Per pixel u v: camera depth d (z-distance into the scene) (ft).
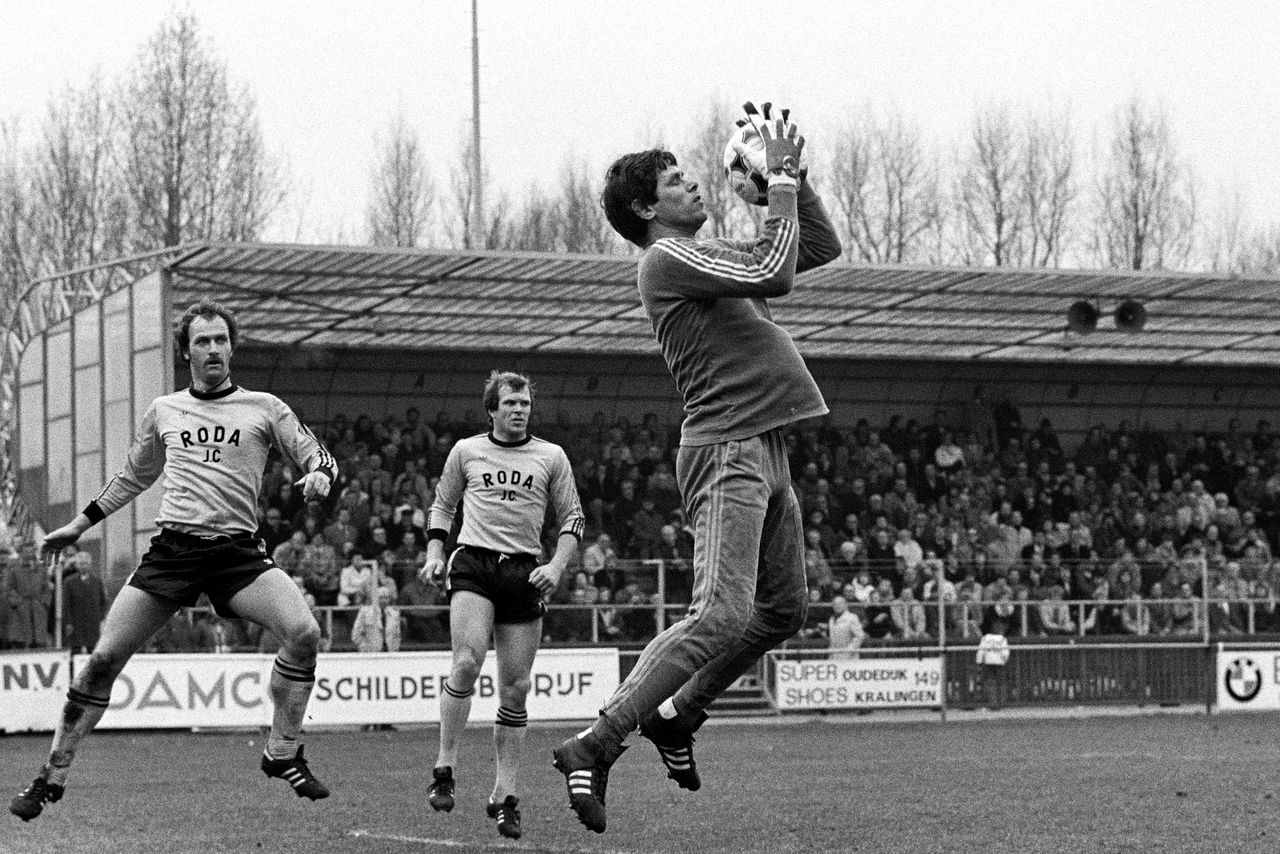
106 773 59.41
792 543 23.73
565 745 22.93
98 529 100.17
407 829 40.29
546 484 38.27
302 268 95.50
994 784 52.47
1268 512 131.64
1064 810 44.06
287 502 106.93
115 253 164.66
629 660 92.58
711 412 23.30
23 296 108.27
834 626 96.73
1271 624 104.78
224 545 30.27
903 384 130.52
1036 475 127.03
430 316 109.40
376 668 85.87
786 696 95.61
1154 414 136.05
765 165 23.43
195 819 43.19
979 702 98.73
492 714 87.76
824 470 121.70
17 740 78.07
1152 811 43.68
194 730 84.17
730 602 22.76
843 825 40.86
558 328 114.11
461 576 37.55
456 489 38.55
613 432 120.78
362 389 120.47
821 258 25.30
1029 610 100.17
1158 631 102.32
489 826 40.86
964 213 182.29
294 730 30.78
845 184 180.65
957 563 100.07
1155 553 119.65
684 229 24.44
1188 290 106.73
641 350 122.42
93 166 166.30
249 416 30.55
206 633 84.94
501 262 94.43
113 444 99.09
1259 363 132.98
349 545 92.17
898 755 66.85
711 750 71.10
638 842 37.40
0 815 44.60
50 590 83.46
